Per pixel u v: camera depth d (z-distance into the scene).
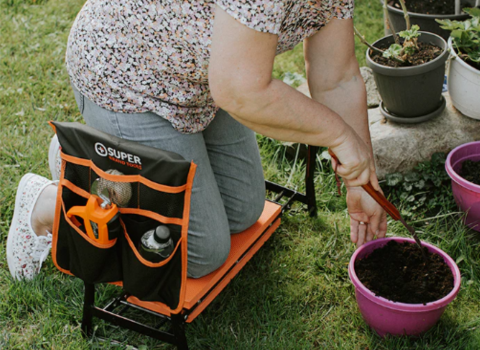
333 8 1.71
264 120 1.49
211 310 2.24
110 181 1.67
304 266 2.41
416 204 2.68
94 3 1.77
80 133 1.69
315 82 1.92
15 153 3.00
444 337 2.08
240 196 2.27
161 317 2.16
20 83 3.58
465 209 2.48
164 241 1.66
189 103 1.86
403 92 2.67
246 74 1.39
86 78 1.81
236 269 2.27
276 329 2.14
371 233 2.16
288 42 1.74
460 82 2.68
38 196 2.21
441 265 2.08
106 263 1.85
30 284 2.30
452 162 2.60
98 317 2.06
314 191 2.59
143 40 1.68
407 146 2.76
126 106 1.82
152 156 1.60
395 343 2.04
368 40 3.91
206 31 1.57
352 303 2.24
